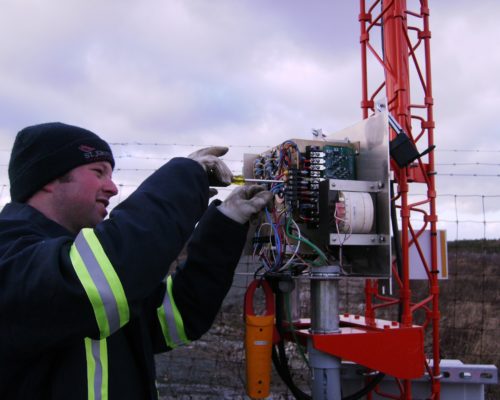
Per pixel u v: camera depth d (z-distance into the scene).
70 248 1.05
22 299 0.97
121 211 1.11
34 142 1.24
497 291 7.49
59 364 1.12
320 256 2.09
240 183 1.99
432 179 2.96
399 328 2.17
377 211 2.17
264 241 2.30
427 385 2.94
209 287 1.66
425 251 2.93
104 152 1.33
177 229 1.13
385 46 3.09
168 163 1.25
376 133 2.22
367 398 2.90
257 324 2.06
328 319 2.12
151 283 1.07
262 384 2.06
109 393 1.20
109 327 1.03
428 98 2.98
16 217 1.19
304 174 2.16
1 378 1.05
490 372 2.90
